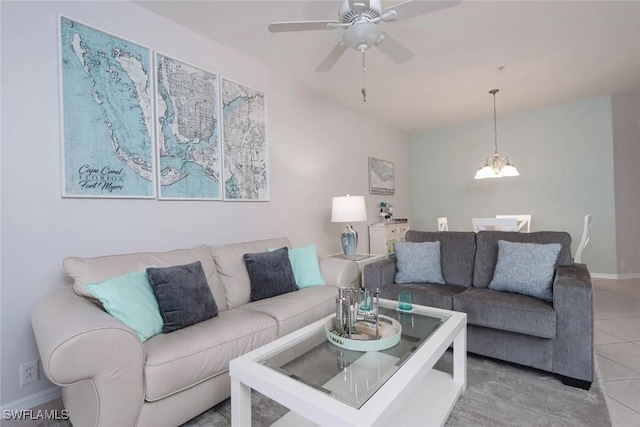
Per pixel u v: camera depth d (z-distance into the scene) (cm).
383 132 545
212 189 274
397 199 583
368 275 278
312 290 248
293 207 358
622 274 457
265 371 131
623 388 186
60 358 117
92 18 205
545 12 245
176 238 248
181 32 254
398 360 140
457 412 166
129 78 222
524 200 518
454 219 588
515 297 220
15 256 175
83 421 138
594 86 407
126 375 133
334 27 187
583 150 469
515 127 520
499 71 351
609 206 453
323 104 406
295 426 151
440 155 600
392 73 349
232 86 291
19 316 176
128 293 163
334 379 129
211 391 162
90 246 203
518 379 198
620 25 264
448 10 239
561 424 156
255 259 246
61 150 191
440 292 244
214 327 171
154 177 235
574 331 187
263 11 236
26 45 179
